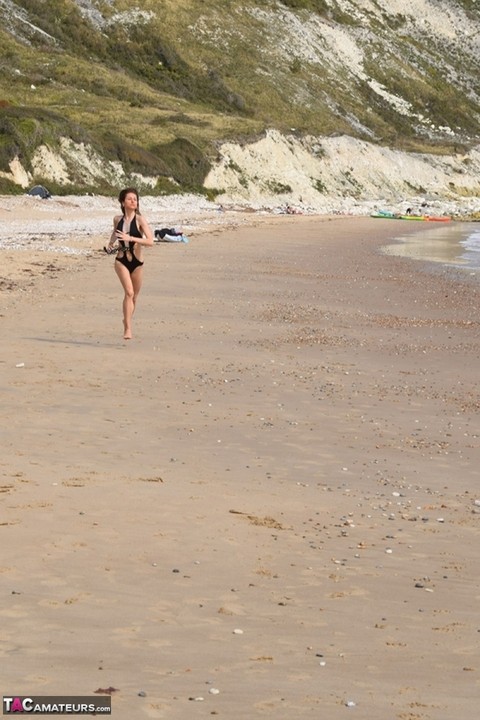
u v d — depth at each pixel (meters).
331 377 17.66
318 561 8.06
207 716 5.03
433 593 7.46
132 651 5.88
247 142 100.94
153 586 7.14
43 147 78.38
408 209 100.00
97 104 100.69
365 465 11.85
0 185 72.19
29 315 23.27
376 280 37.72
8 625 6.17
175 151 92.12
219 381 16.64
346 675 5.75
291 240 58.75
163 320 23.73
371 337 22.92
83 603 6.68
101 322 22.80
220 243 53.16
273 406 14.98
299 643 6.23
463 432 13.92
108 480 10.16
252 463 11.59
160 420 13.57
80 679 5.39
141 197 81.75
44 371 16.58
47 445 11.63
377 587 7.52
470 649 6.32
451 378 18.20
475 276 40.94
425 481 11.24
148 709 5.05
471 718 5.23
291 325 24.19
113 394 15.11
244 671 5.70
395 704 5.35
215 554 8.02
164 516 9.01
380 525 9.33
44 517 8.63
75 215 64.19
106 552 7.83
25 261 36.09
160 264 39.81
